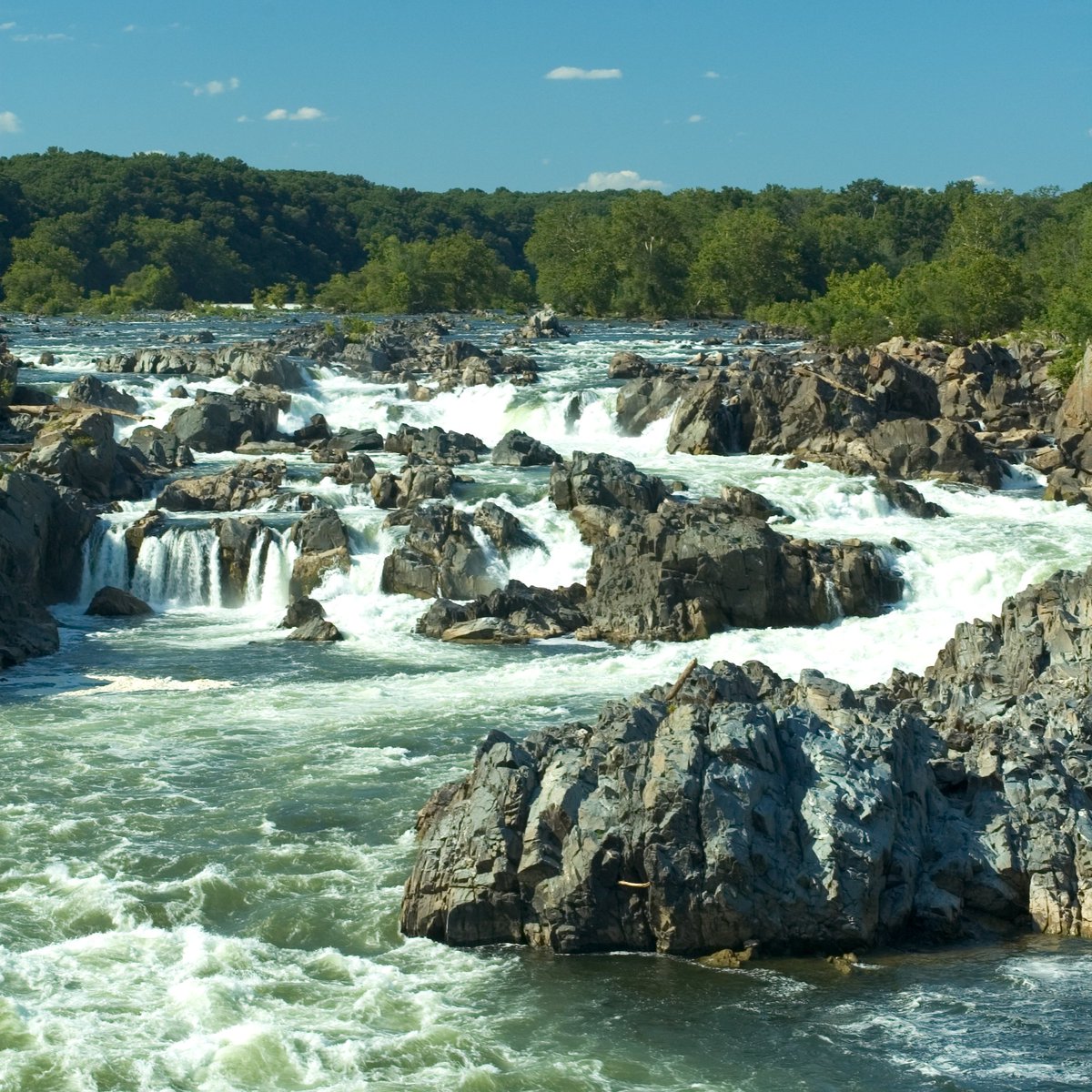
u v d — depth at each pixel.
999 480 103.31
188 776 53.94
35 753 56.44
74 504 85.81
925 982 38.28
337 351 150.88
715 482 97.81
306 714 62.03
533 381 132.00
